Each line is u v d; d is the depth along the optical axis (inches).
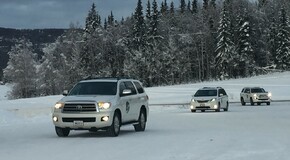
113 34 4739.2
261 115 1077.8
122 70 4557.1
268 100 1866.4
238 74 4554.6
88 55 4389.8
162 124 855.7
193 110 1338.6
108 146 513.0
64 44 4468.5
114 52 4591.5
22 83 4237.2
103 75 4416.8
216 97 1328.7
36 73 4281.5
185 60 4830.2
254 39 4771.2
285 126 757.3
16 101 2271.2
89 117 614.5
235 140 554.3
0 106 1673.2
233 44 4377.5
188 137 596.4
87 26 4505.4
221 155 431.5
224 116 1069.1
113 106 628.7
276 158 410.6
